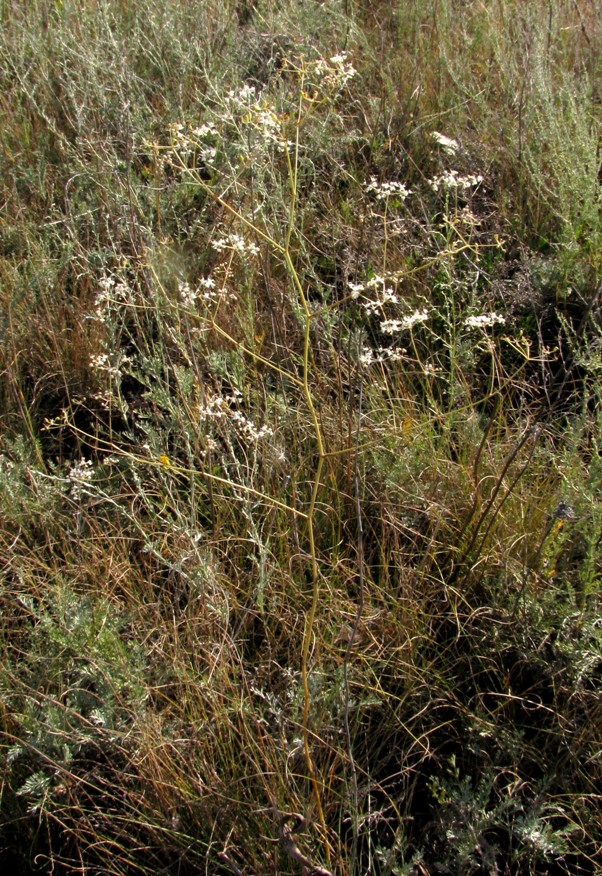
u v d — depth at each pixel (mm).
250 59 4449
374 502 2523
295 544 2391
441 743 2111
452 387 2727
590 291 3373
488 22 4859
